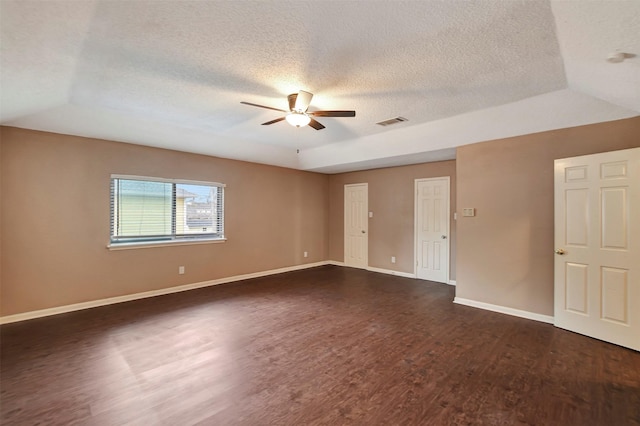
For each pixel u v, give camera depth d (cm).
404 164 580
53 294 370
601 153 297
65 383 222
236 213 555
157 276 456
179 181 479
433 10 173
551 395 210
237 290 488
